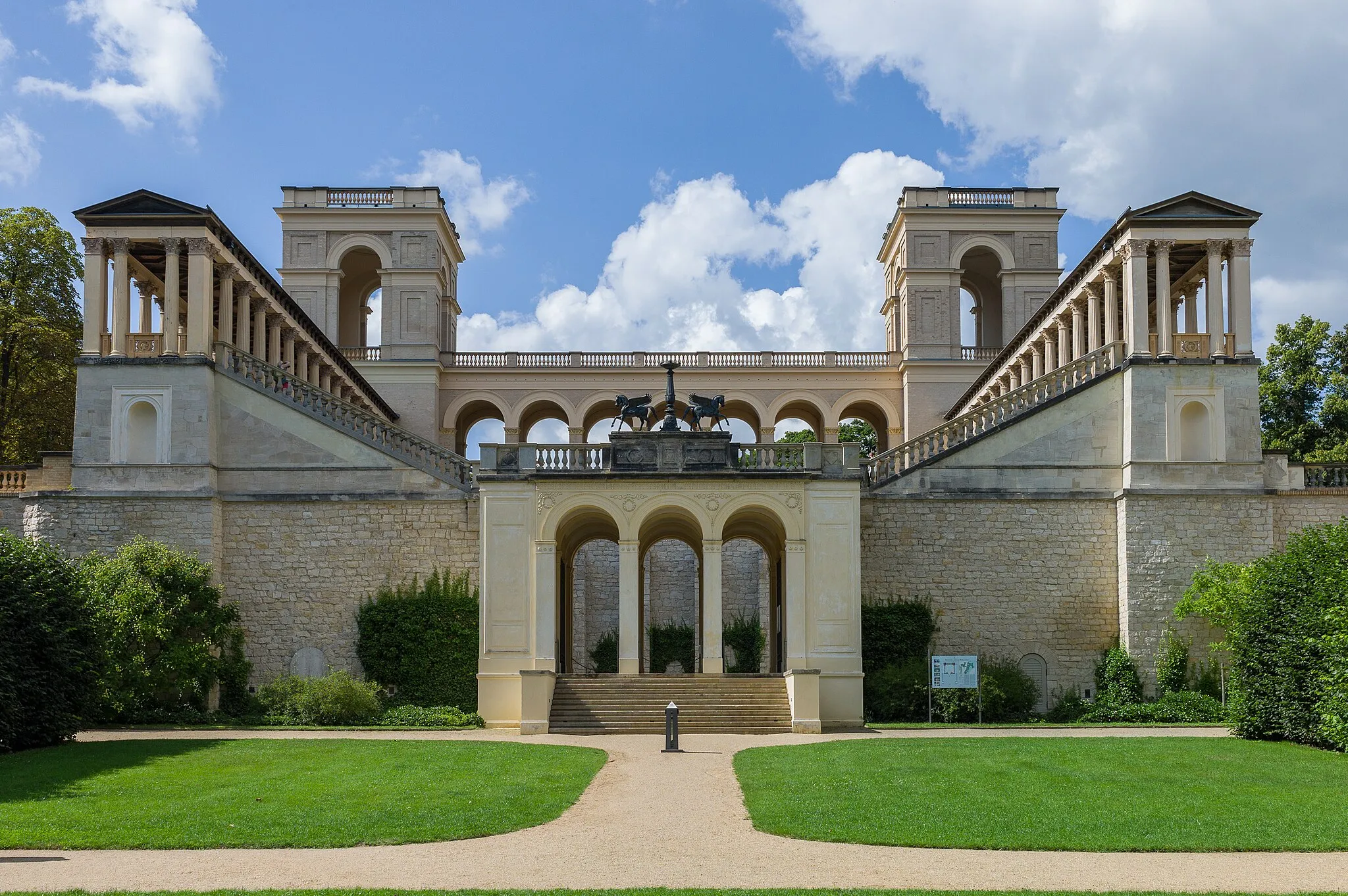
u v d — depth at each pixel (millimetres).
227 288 42688
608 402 65812
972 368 63562
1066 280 47188
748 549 58750
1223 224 41031
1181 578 39812
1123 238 41875
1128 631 39719
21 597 27719
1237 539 40062
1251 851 17141
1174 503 40125
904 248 64750
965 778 22859
